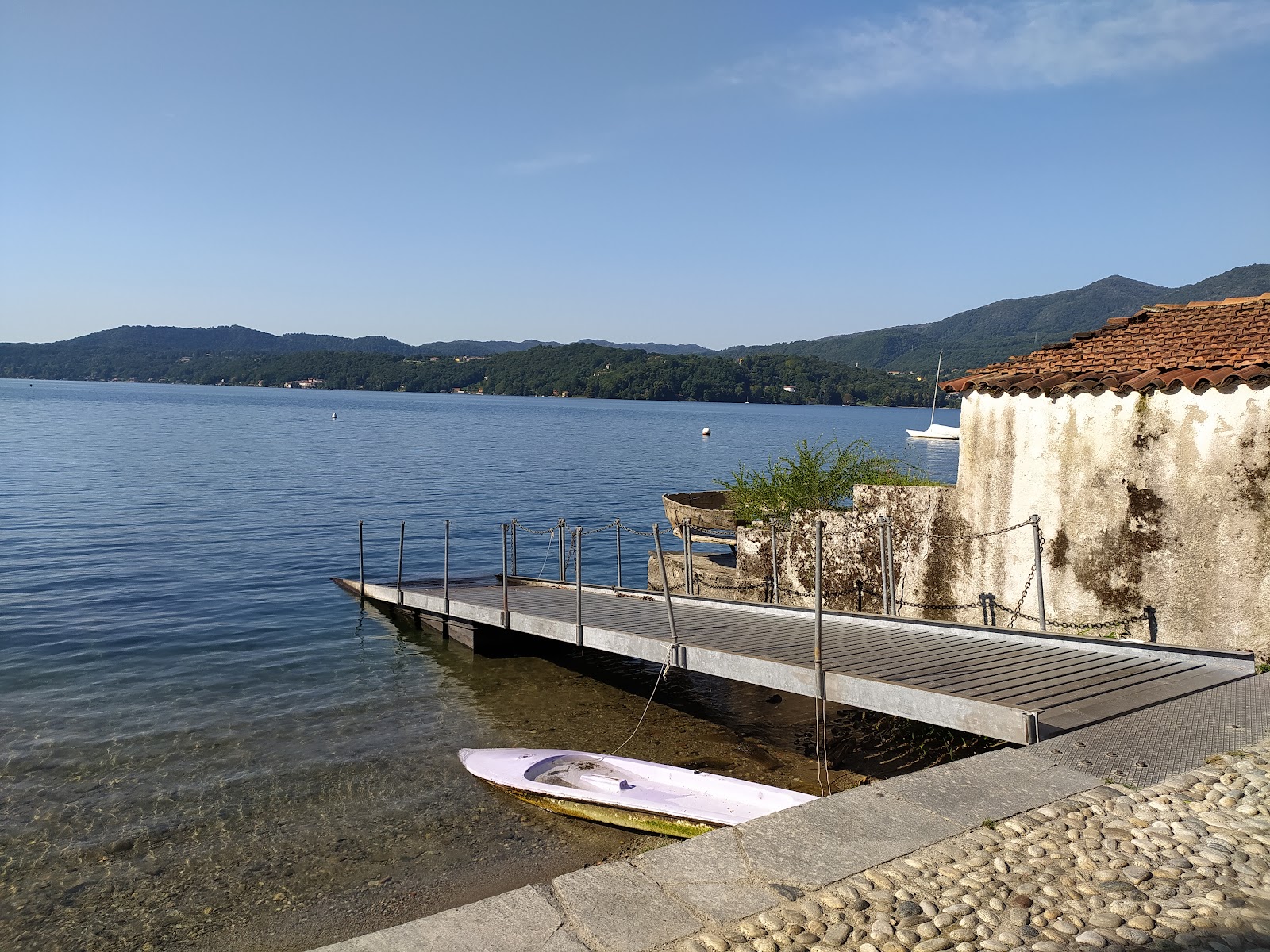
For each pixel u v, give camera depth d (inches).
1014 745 347.9
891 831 181.8
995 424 439.8
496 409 6771.7
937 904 152.5
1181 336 420.8
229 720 448.5
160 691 493.4
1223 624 358.0
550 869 297.1
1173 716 259.8
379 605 729.6
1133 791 203.9
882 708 303.9
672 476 1939.0
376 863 301.1
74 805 343.0
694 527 670.5
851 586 518.9
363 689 509.4
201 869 295.6
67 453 2079.2
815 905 151.9
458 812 343.3
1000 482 437.1
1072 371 418.3
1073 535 406.0
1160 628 376.8
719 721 453.4
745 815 311.3
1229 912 150.6
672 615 399.5
